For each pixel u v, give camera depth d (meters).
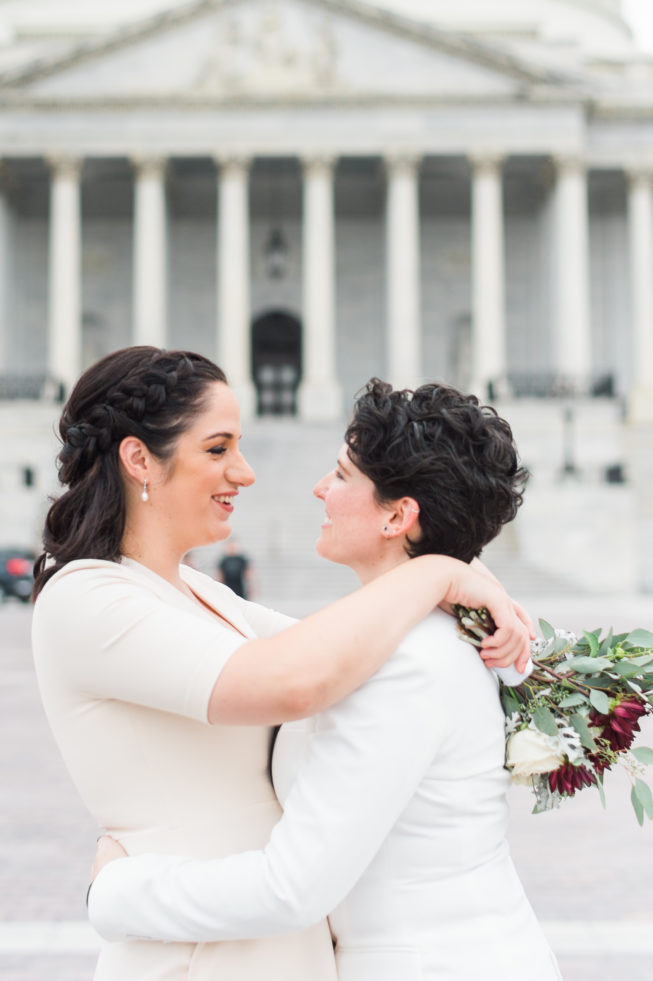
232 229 49.78
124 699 2.60
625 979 6.05
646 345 51.59
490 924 2.55
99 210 55.72
